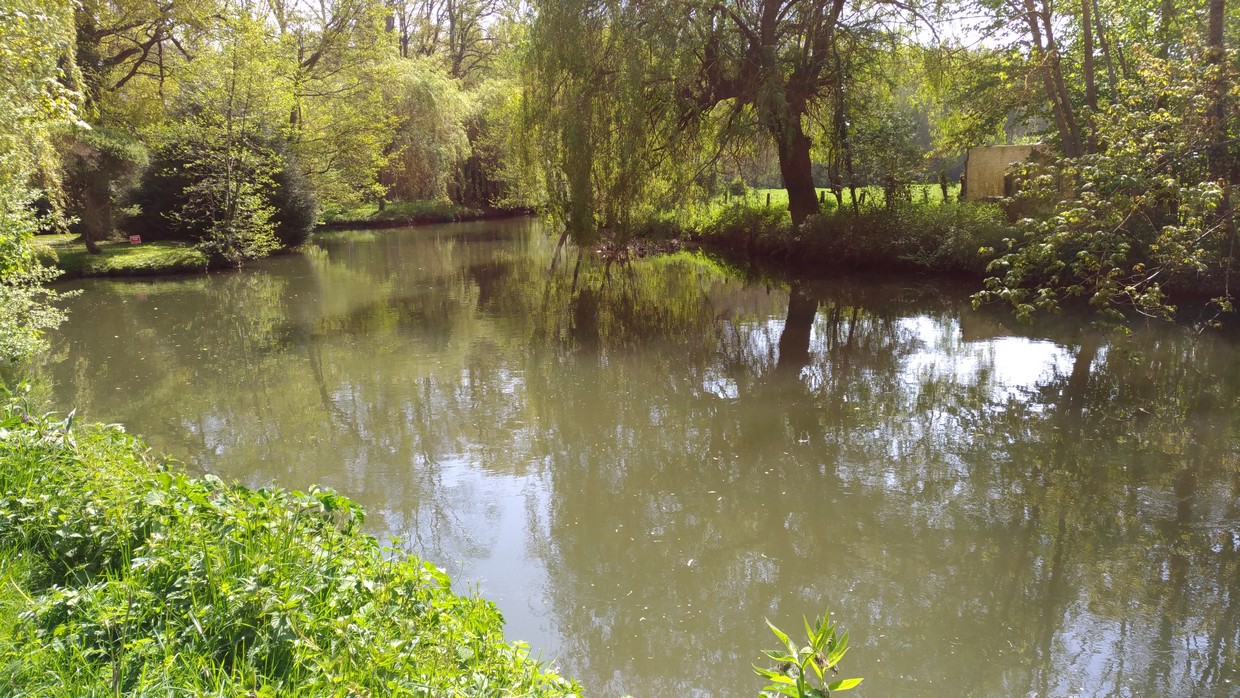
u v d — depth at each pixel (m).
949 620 4.60
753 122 17.19
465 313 14.76
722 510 6.16
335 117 28.61
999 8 16.41
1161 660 4.18
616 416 8.51
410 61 35.12
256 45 21.95
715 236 24.30
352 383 9.89
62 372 10.43
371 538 3.56
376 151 29.83
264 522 3.33
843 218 18.56
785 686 2.17
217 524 3.33
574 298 16.38
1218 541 5.45
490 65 43.88
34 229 10.05
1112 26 15.53
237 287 18.11
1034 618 4.60
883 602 4.81
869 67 17.73
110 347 11.98
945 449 7.30
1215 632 4.43
